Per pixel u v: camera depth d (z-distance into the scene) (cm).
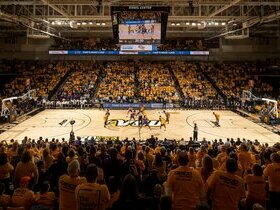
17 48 4747
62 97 3728
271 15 2602
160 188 576
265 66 4588
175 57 4778
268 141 2181
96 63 4625
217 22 3203
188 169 480
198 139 2219
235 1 2127
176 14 3278
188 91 3934
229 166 475
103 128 2536
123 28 1903
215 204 473
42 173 779
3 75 4534
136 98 3697
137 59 4766
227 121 2873
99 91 3853
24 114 3125
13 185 711
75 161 510
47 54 4756
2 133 2333
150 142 1645
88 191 440
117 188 582
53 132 2380
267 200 646
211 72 4441
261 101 3584
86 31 4362
